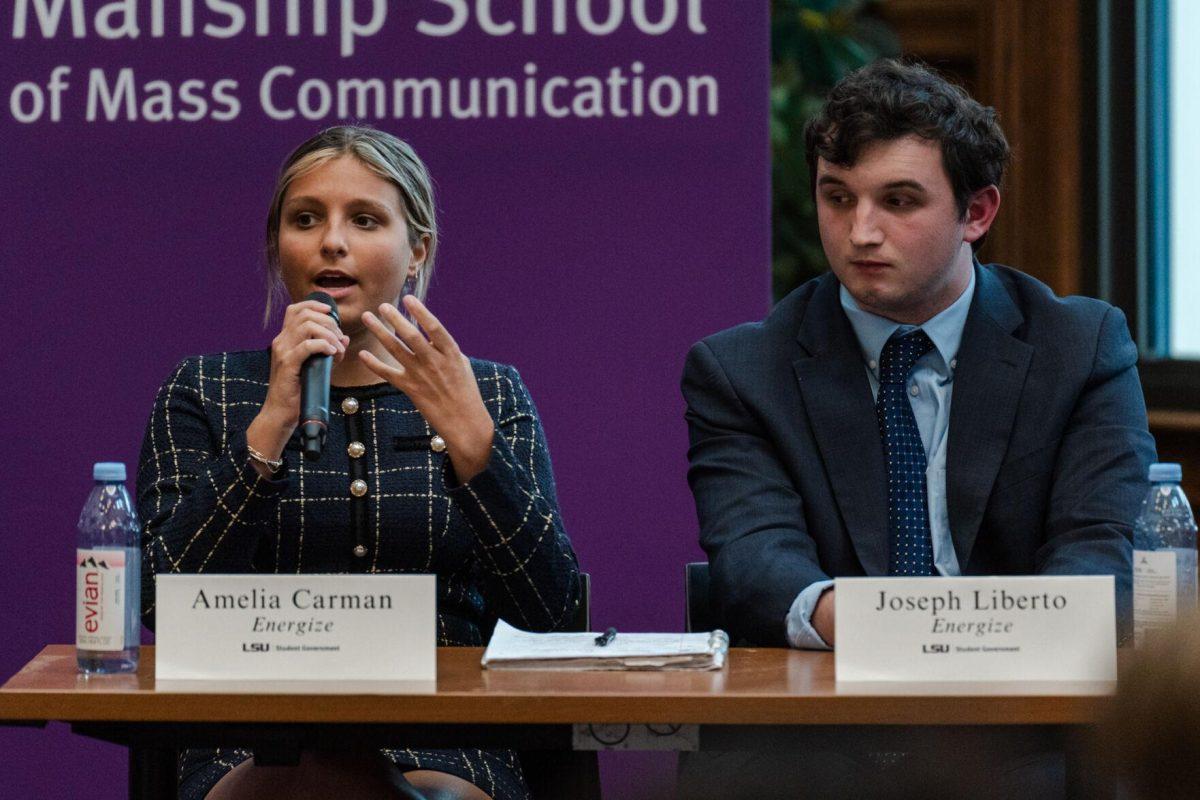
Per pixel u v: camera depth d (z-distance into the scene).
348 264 7.89
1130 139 17.44
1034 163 17.69
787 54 18.66
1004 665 5.85
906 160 7.54
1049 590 5.84
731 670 6.18
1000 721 5.52
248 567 7.15
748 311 10.78
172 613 5.94
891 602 5.86
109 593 6.11
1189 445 16.64
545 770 7.76
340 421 8.00
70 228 10.89
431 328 6.95
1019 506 7.82
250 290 10.88
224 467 7.04
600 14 10.73
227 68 10.82
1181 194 17.23
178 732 5.84
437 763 7.22
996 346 8.01
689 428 8.45
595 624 10.80
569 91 10.76
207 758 7.27
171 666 5.93
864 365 8.08
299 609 5.91
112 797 10.82
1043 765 6.87
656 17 10.71
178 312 10.91
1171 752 1.99
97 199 10.88
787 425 7.98
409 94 10.80
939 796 2.26
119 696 5.65
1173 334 17.30
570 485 10.85
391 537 7.79
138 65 10.84
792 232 19.14
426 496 7.85
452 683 5.84
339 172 7.95
